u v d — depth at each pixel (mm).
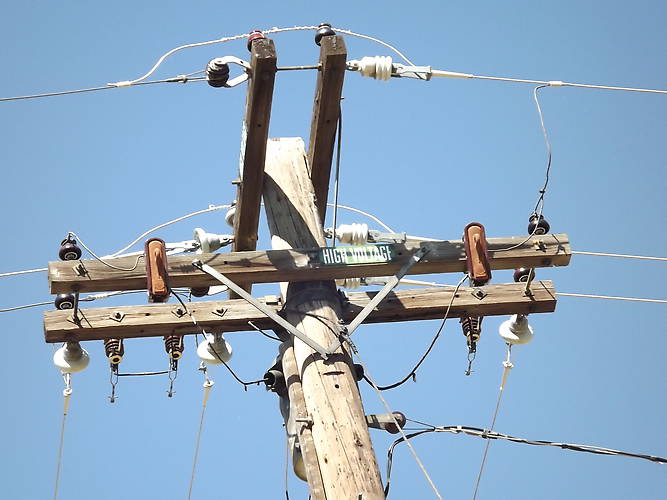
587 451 22484
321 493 19891
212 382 26172
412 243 23016
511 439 22641
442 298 23422
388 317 23344
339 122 24031
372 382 21062
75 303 22484
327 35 23359
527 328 24703
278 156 25328
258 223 24547
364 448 20031
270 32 24234
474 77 24594
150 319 22828
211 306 23109
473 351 23797
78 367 23891
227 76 23719
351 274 22828
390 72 24141
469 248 22750
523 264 23141
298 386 21531
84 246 22109
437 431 22547
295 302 22562
